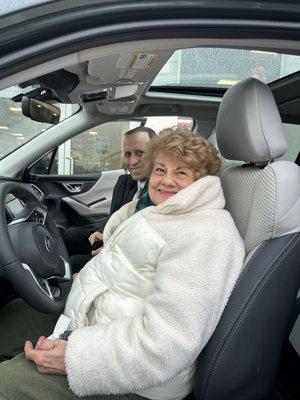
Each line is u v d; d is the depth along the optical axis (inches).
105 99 100.7
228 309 47.0
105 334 45.5
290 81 94.3
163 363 42.9
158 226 50.4
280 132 54.0
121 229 54.4
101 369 43.8
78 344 45.0
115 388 44.2
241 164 59.8
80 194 146.5
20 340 65.4
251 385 49.5
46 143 121.4
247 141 53.4
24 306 71.7
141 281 50.1
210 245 45.9
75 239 121.0
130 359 43.4
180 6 32.7
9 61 31.4
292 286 49.1
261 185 50.0
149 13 32.6
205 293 43.6
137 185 110.0
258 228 49.1
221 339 46.4
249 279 47.1
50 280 65.7
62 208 142.6
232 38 35.9
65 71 80.6
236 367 47.1
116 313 50.3
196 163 53.9
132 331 44.9
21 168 122.7
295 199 48.4
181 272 44.6
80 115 118.8
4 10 30.1
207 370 46.9
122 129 147.0
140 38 34.0
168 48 36.6
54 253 66.1
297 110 100.4
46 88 88.6
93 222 147.3
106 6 31.5
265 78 108.1
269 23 34.8
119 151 151.9
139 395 48.7
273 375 52.1
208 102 112.3
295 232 48.4
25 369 48.8
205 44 36.9
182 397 50.6
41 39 31.5
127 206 73.4
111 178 149.8
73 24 31.5
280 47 38.1
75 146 147.1
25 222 64.5
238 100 54.4
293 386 65.0
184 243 46.5
